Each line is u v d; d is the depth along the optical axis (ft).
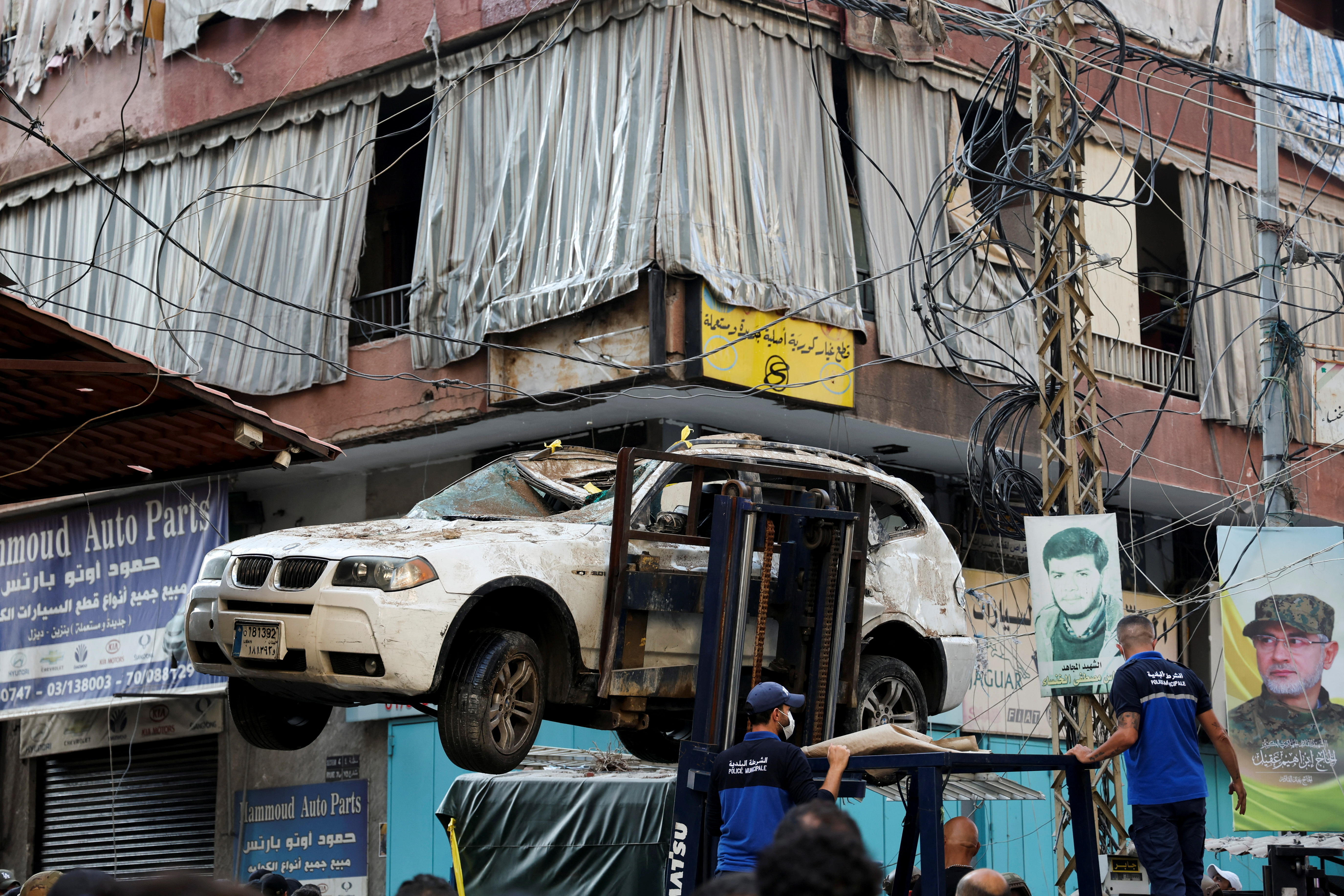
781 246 47.88
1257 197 62.39
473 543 25.82
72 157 54.08
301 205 53.72
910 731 22.35
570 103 48.21
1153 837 22.47
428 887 15.43
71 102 60.18
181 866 57.88
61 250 59.77
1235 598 41.37
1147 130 62.34
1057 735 39.75
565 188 47.78
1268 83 45.24
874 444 54.49
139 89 58.29
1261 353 45.50
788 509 25.61
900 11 44.98
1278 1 69.26
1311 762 40.14
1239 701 40.86
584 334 46.78
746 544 24.43
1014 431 49.19
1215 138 65.10
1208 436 63.82
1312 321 58.13
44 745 62.18
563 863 31.99
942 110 54.34
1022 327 56.03
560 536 27.02
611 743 51.47
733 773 20.77
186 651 49.49
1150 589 68.23
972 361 48.98
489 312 48.62
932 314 48.57
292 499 59.41
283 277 53.67
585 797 32.04
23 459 34.91
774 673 27.09
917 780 20.16
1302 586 41.09
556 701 26.48
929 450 55.47
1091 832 21.13
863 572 28.53
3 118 39.99
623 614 26.25
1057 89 43.65
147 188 57.77
